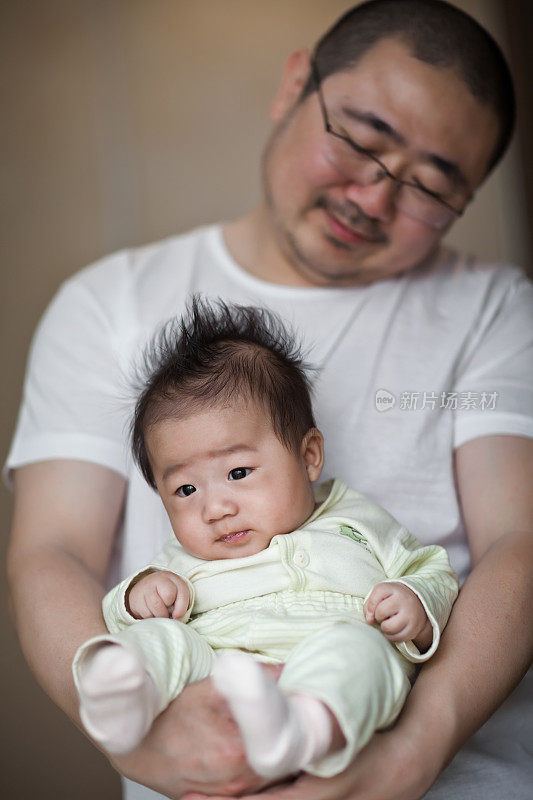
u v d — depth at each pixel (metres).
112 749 0.77
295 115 1.32
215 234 1.55
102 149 2.60
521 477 1.26
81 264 2.56
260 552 1.02
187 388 1.06
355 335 1.39
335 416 1.33
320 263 1.36
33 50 2.62
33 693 2.11
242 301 1.43
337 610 0.97
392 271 1.39
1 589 2.24
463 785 1.02
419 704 0.92
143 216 2.59
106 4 2.62
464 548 1.31
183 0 2.61
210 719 0.83
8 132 2.59
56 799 1.98
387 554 1.05
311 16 2.55
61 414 1.33
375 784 0.83
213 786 0.82
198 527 1.03
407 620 0.92
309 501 1.08
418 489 1.31
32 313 2.52
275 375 1.09
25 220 2.57
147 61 2.62
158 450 1.06
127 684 0.75
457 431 1.34
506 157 2.01
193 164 2.60
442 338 1.39
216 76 2.60
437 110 1.24
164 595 0.97
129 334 1.40
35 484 1.29
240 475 1.03
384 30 1.28
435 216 1.32
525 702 1.19
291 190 1.31
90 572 1.18
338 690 0.77
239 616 0.96
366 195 1.27
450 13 1.31
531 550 1.13
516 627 1.03
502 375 1.37
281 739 0.72
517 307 1.45
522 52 1.94
